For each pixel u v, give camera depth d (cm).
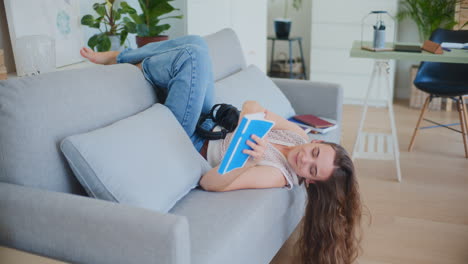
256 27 421
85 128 160
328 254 190
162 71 195
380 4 460
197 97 195
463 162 332
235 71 270
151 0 288
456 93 325
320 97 282
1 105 141
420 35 461
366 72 481
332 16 477
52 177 149
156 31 292
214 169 183
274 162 187
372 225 246
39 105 148
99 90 170
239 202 170
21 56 207
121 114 175
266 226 173
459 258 219
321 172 185
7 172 143
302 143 203
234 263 150
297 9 555
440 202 274
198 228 152
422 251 224
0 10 217
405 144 368
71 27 257
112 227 125
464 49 306
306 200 204
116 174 151
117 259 127
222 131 202
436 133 392
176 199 167
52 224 133
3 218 138
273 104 256
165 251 120
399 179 302
